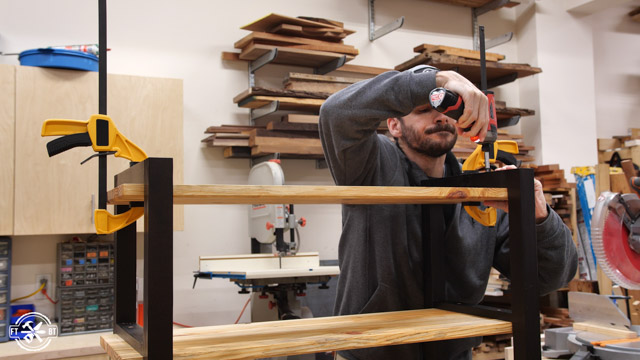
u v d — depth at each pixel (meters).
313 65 3.90
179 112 3.23
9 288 2.91
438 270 1.28
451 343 1.33
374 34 4.14
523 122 4.68
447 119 1.30
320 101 3.51
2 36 3.19
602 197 1.44
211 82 3.68
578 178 4.00
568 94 4.63
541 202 1.19
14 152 2.86
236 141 3.42
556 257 1.21
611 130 5.08
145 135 3.14
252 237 3.48
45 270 3.20
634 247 1.43
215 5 3.71
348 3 4.12
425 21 4.40
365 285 1.32
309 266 3.15
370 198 0.95
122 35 3.46
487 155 1.21
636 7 5.11
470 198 1.00
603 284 3.68
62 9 3.32
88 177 3.00
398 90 1.05
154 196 0.78
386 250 1.30
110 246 3.09
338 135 1.17
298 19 3.43
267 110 3.48
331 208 3.96
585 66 4.71
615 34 5.11
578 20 4.71
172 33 3.59
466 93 0.96
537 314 0.99
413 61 3.98
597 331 1.58
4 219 2.83
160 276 0.78
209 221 3.62
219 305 3.60
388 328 0.98
